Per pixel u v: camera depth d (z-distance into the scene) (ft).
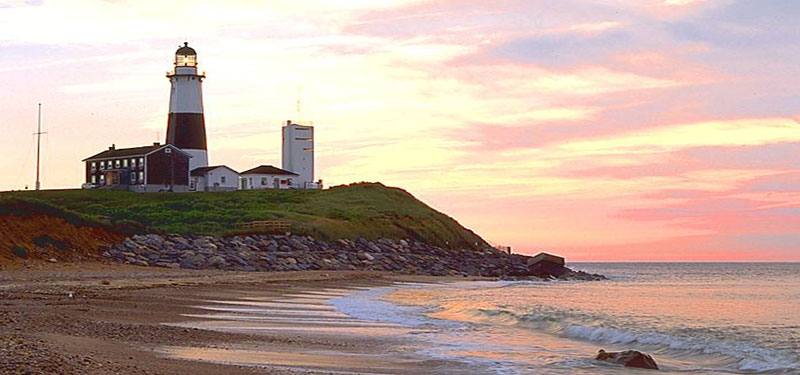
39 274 181.37
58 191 379.35
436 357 73.31
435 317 118.32
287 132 479.00
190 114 435.94
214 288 164.35
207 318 101.09
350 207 387.34
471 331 99.45
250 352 68.39
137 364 54.54
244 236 295.69
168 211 348.79
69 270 201.16
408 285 227.81
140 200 374.22
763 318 136.77
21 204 228.43
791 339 100.42
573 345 88.43
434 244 369.50
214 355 64.69
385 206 399.24
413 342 84.94
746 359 79.56
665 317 135.23
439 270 313.73
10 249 209.77
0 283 146.30
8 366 47.19
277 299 143.74
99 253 233.96
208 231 302.04
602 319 122.31
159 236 266.36
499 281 290.35
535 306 150.71
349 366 64.18
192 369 55.11
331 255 297.53
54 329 73.72
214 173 428.56
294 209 368.48
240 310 115.85
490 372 65.36
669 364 77.00
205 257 254.27
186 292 147.54
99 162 428.97
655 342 92.17
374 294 173.68
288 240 302.25
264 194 406.62
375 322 107.24
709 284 308.19
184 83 436.35
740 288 267.39
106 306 106.32
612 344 91.20
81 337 68.95
